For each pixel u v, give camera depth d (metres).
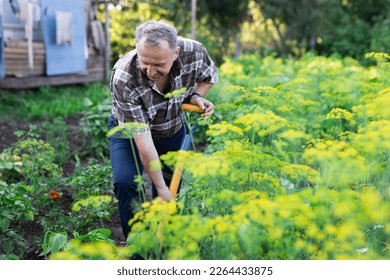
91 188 4.15
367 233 2.71
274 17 18.78
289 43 18.03
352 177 2.80
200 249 2.67
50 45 11.08
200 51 3.43
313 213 2.46
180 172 3.18
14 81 10.90
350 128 4.96
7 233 3.52
